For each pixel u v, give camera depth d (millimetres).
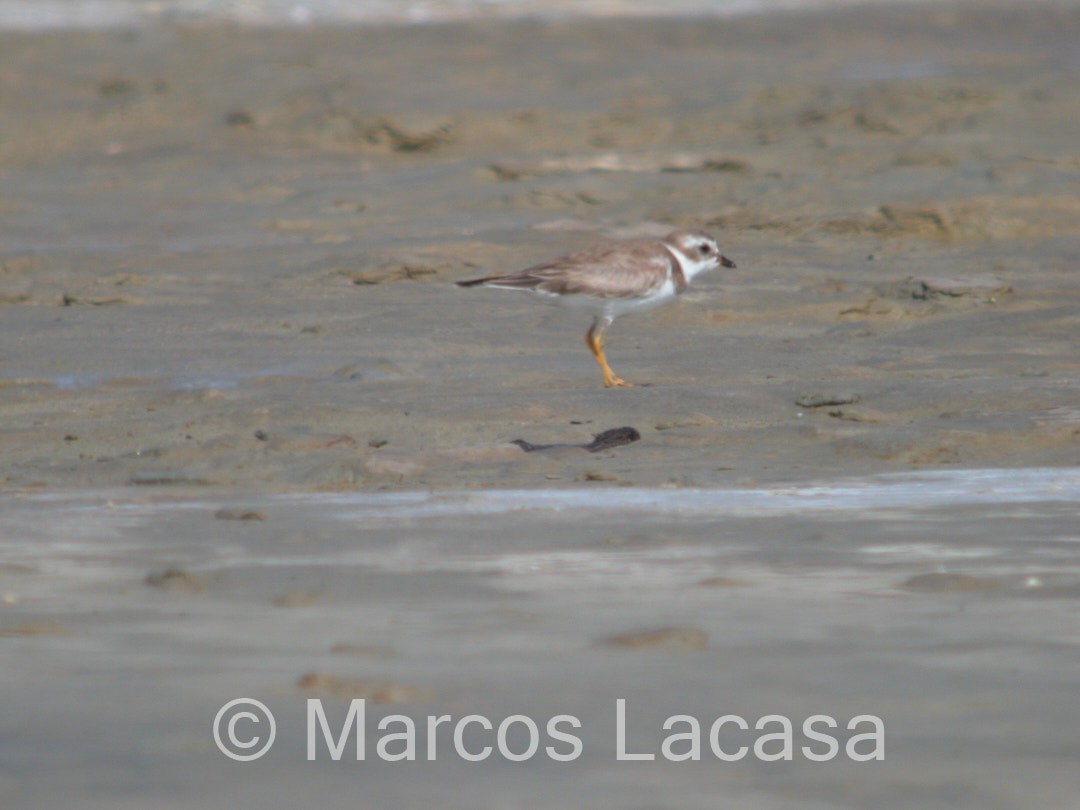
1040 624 6254
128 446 14578
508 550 8516
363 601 6996
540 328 21703
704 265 18219
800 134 41812
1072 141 37500
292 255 28500
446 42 58625
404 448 14000
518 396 16031
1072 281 24844
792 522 9406
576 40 58438
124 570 7988
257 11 67500
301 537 9125
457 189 36656
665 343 20734
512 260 28188
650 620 6430
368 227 33031
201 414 15500
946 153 36500
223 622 6480
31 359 19750
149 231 33688
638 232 30562
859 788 4090
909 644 5898
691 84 49000
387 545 8766
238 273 27188
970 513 9656
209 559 8359
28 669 5562
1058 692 5125
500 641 6035
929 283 23359
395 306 23547
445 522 9695
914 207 30156
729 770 4262
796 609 6652
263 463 13062
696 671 5473
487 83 49844
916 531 8953
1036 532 8844
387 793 4055
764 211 31750
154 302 24672
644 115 44750
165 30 63156
